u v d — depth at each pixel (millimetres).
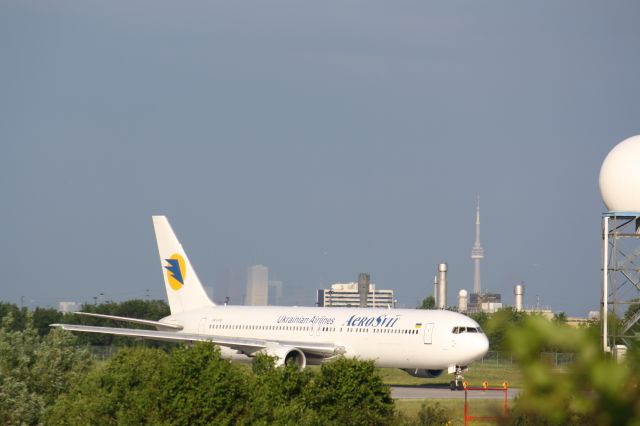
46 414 143375
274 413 132625
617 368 22859
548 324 23922
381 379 151000
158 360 143875
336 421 141250
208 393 127375
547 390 23594
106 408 133500
